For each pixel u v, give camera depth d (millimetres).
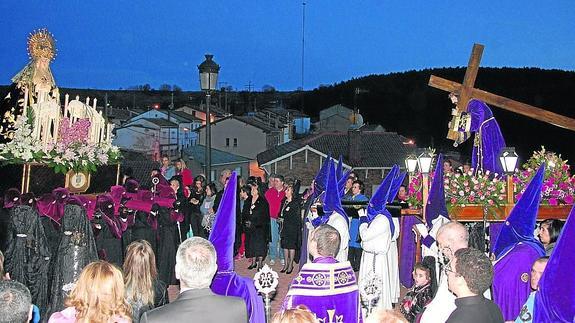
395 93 95000
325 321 5414
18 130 8383
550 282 4207
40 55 9008
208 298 3943
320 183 9898
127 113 67188
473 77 10289
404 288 11492
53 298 7711
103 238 9000
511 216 6344
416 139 76312
